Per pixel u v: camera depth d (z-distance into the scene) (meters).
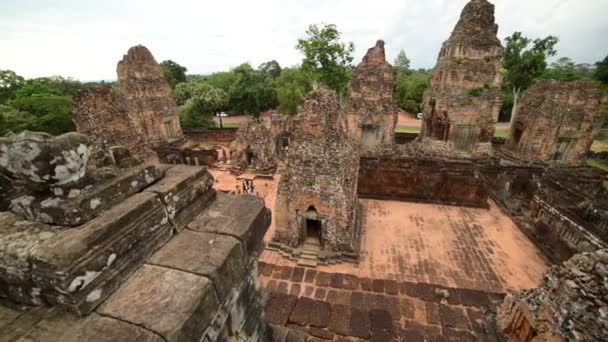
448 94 22.38
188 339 2.33
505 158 25.31
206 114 44.66
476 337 7.88
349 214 13.42
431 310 8.77
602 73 41.03
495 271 12.97
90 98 16.86
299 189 13.02
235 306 3.40
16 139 2.34
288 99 46.62
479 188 18.20
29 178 2.40
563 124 21.41
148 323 2.23
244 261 3.37
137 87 27.16
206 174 3.88
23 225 2.44
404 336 7.63
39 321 2.18
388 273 12.77
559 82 21.75
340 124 13.20
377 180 19.59
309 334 7.64
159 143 29.48
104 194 2.65
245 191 22.27
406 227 16.42
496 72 21.42
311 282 10.41
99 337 2.11
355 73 24.39
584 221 12.82
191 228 3.34
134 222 2.68
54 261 2.05
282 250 14.06
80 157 2.52
